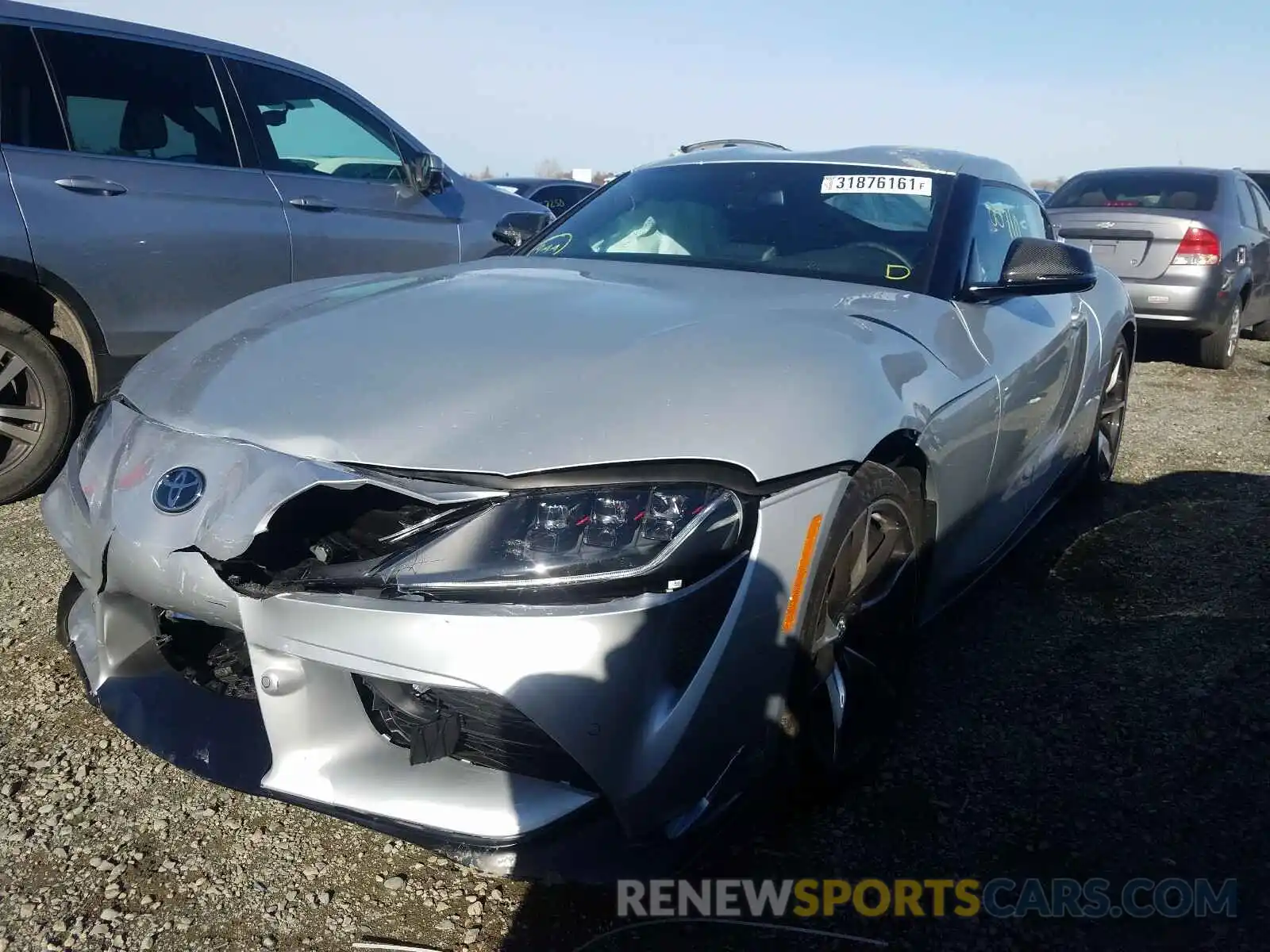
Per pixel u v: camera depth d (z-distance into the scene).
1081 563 3.56
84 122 3.92
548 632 1.59
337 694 1.71
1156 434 5.51
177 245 4.06
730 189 3.14
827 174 3.13
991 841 2.10
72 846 1.98
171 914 1.82
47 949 1.73
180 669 2.01
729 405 1.79
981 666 2.82
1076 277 2.63
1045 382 3.05
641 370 1.86
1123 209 7.55
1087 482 4.18
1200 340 7.60
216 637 1.98
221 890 1.89
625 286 2.47
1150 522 4.00
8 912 1.80
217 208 4.20
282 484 1.69
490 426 1.73
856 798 2.22
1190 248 7.25
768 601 1.76
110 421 2.04
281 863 1.97
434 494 1.64
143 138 4.09
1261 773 2.35
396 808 1.69
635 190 3.31
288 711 1.70
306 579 1.66
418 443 1.72
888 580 2.20
